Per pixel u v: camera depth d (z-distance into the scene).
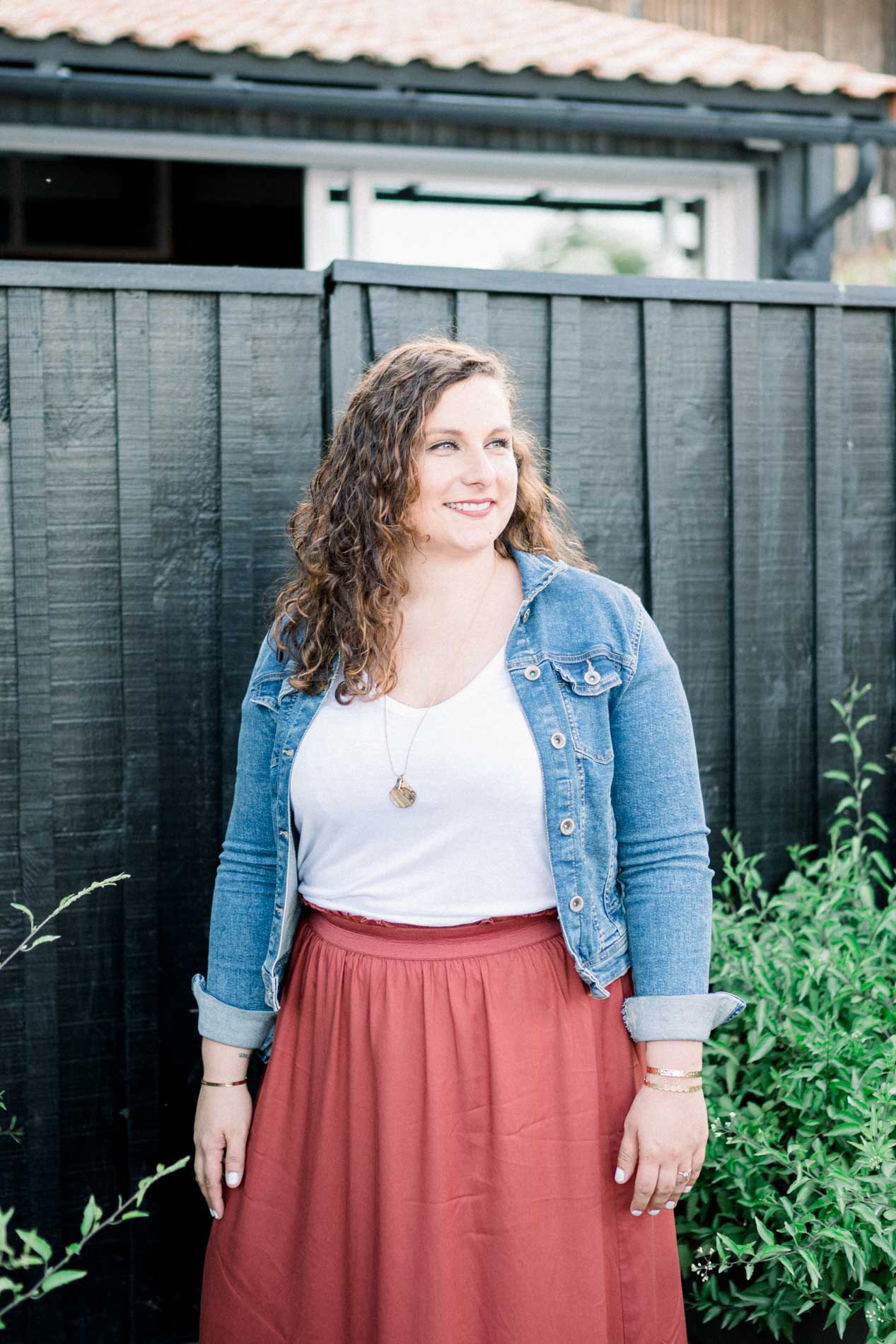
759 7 6.32
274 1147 1.62
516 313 2.28
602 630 1.57
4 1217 1.21
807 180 5.39
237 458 2.15
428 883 1.52
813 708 2.50
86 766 2.13
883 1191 1.70
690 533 2.41
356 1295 1.55
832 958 1.99
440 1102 1.49
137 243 5.19
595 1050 1.56
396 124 4.92
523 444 1.72
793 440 2.45
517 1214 1.49
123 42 4.19
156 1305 2.21
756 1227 1.88
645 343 2.34
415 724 1.51
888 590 2.55
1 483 2.06
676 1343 1.66
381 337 2.18
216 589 2.17
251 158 4.95
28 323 2.05
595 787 1.54
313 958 1.60
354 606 1.55
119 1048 2.18
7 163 4.97
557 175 5.25
